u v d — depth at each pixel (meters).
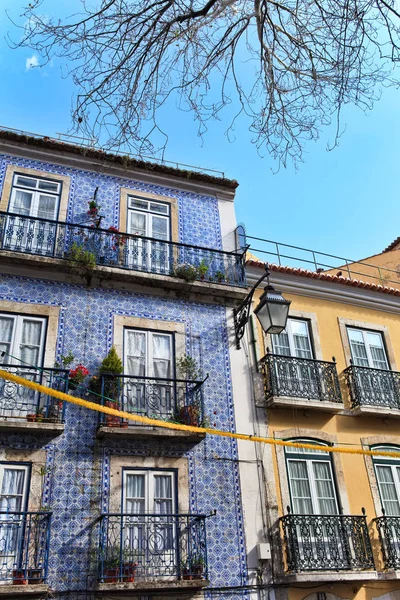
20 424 7.52
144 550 7.50
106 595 7.11
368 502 9.46
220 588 7.75
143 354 9.10
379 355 11.30
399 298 11.94
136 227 10.36
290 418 9.60
